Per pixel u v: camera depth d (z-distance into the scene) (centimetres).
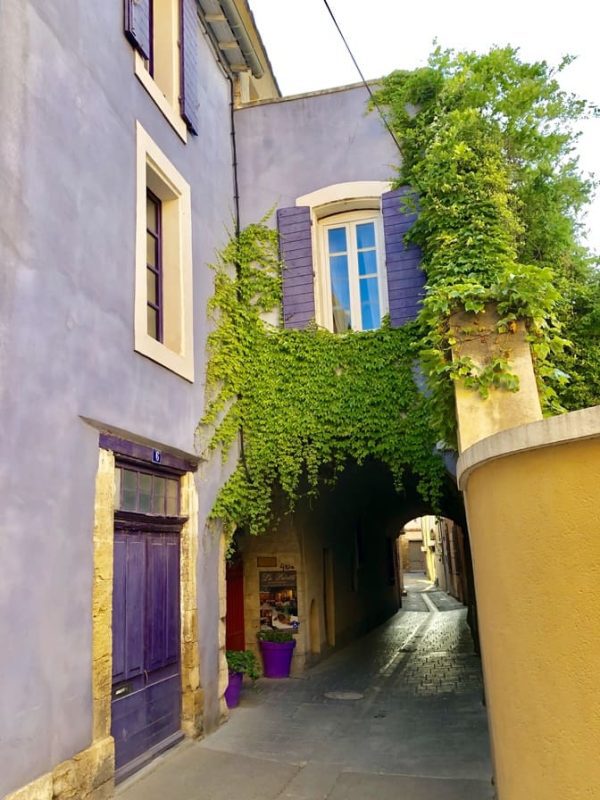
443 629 1753
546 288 601
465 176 776
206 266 821
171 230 749
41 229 483
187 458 719
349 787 553
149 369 641
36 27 499
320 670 1124
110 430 559
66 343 504
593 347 766
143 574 616
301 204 920
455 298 618
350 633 1481
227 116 956
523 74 831
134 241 629
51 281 490
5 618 413
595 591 250
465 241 745
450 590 3042
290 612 1102
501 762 327
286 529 1110
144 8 693
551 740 266
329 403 835
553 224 805
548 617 270
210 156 869
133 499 611
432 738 696
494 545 323
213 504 773
